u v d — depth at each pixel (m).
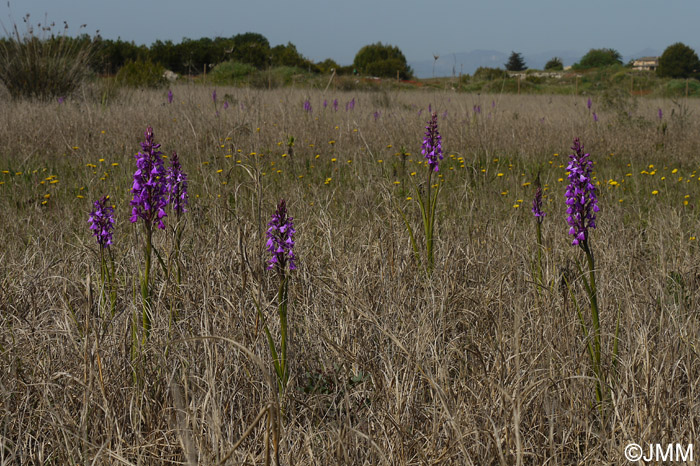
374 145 10.29
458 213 6.22
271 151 9.34
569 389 2.99
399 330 3.56
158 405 2.89
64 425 2.65
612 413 2.93
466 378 3.12
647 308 3.62
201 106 13.81
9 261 4.53
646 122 12.82
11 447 2.71
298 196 6.19
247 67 34.25
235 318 3.37
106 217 3.61
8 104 14.72
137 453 2.55
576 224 3.09
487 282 4.08
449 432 2.65
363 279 3.94
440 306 3.52
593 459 2.66
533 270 4.18
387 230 4.79
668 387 2.91
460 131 10.95
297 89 21.83
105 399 2.68
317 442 2.75
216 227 4.36
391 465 2.54
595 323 3.10
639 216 6.33
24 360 3.12
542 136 11.11
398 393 2.81
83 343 3.09
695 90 33.97
